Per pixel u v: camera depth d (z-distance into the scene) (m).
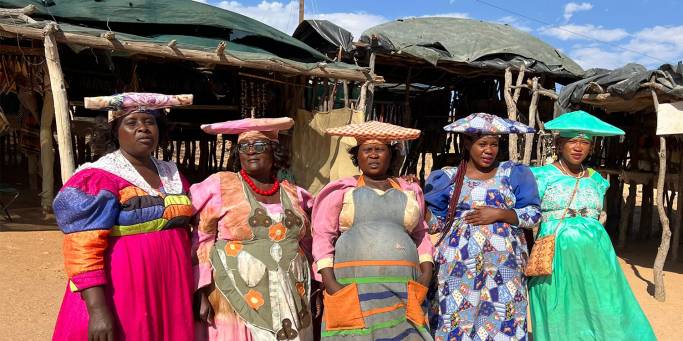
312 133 8.88
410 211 2.89
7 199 9.34
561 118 3.71
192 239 2.73
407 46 9.67
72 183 2.23
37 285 5.22
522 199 3.36
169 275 2.44
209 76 10.45
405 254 2.82
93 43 6.83
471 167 3.39
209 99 11.18
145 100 2.38
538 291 3.67
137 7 8.95
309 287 2.85
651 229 9.82
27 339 4.05
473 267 3.22
